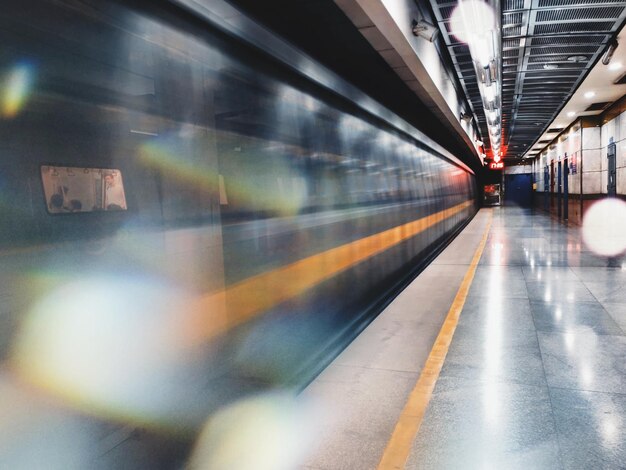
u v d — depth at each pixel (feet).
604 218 51.93
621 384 11.30
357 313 17.49
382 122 22.24
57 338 5.56
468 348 14.39
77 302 5.83
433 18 23.32
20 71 5.29
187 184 8.04
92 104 6.20
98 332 6.13
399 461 8.55
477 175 126.00
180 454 7.66
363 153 19.02
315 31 19.33
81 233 5.93
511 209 114.93
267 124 11.19
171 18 7.81
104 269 6.24
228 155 9.46
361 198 18.39
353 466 8.46
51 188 5.56
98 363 6.12
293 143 12.62
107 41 6.49
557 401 10.53
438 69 27.17
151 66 7.32
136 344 6.77
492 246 40.06
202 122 8.55
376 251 20.22
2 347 4.95
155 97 7.37
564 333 15.37
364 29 17.65
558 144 77.30
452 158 52.13
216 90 9.07
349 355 14.25
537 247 37.52
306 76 12.96
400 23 17.70
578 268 27.04
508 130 65.16
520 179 140.77
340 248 15.92
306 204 13.32
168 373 7.43
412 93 29.94
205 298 8.45
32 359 5.26
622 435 9.04
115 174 6.51
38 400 5.32
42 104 5.51
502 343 14.66
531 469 8.13
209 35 8.89
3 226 5.00
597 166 54.90
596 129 55.06
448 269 29.32
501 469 8.17
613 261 29.01
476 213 102.27
